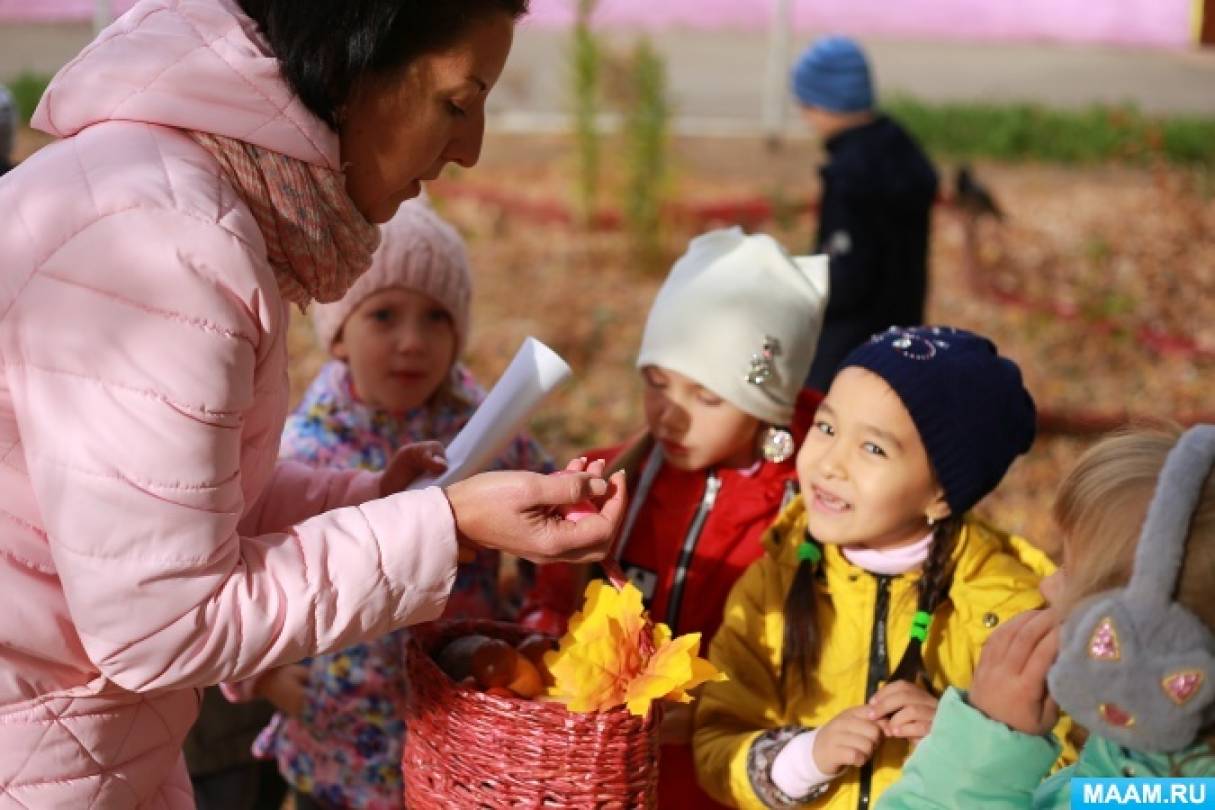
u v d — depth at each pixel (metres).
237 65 1.88
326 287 2.04
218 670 1.89
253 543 1.93
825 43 5.72
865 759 2.24
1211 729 1.72
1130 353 8.16
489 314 8.61
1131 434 1.87
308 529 1.96
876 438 2.43
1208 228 10.95
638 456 2.95
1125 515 1.77
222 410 1.83
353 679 3.05
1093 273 9.69
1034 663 1.85
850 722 2.24
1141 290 9.38
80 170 1.85
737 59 19.17
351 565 1.93
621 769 2.09
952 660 2.46
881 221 5.33
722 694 2.52
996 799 1.92
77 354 1.79
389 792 3.07
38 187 1.86
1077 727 2.17
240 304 1.85
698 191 11.74
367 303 3.16
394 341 3.17
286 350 2.01
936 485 2.46
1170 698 1.66
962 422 2.42
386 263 3.14
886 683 2.45
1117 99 17.50
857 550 2.53
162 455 1.79
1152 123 14.05
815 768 2.27
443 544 1.98
